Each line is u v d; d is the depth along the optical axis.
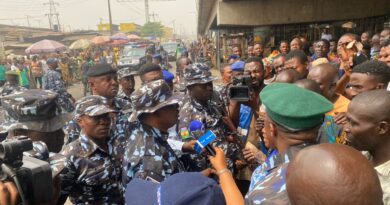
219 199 1.16
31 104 2.14
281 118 1.44
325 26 13.38
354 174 0.92
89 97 2.48
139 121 2.17
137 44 23.38
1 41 32.31
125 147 2.38
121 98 4.03
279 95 1.50
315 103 1.42
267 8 12.61
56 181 1.63
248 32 17.00
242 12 12.70
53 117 2.31
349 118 1.77
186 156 2.56
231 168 2.99
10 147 1.19
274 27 14.52
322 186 0.92
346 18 12.28
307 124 1.41
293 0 12.48
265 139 1.80
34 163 1.26
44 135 2.23
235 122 3.20
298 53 3.71
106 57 24.25
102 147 2.52
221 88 3.86
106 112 2.35
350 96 2.61
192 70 2.99
